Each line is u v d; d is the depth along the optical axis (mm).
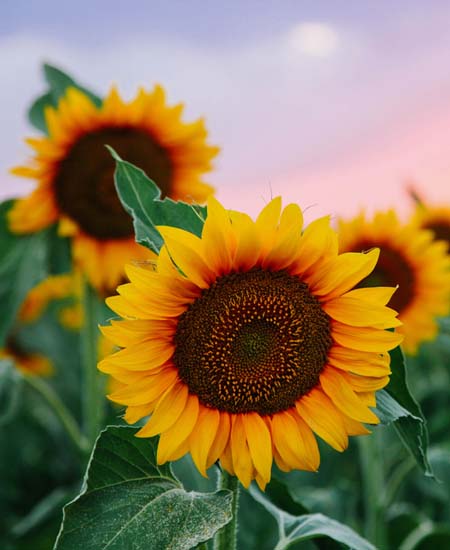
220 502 1066
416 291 1900
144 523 1050
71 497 1979
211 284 1122
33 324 2723
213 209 1076
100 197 1811
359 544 1198
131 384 1092
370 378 1111
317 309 1131
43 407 2729
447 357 2410
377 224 1891
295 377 1128
